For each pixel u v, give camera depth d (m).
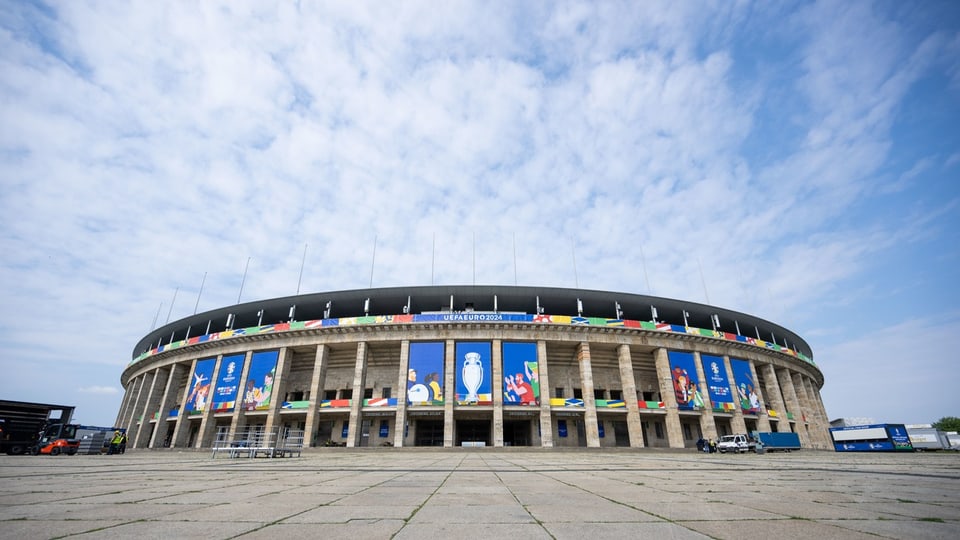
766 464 21.39
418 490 9.57
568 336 52.22
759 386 58.22
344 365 55.06
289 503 7.44
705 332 55.41
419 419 52.66
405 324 51.03
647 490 9.63
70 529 5.19
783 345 72.75
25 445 38.59
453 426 47.53
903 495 8.62
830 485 10.72
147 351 71.31
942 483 11.15
